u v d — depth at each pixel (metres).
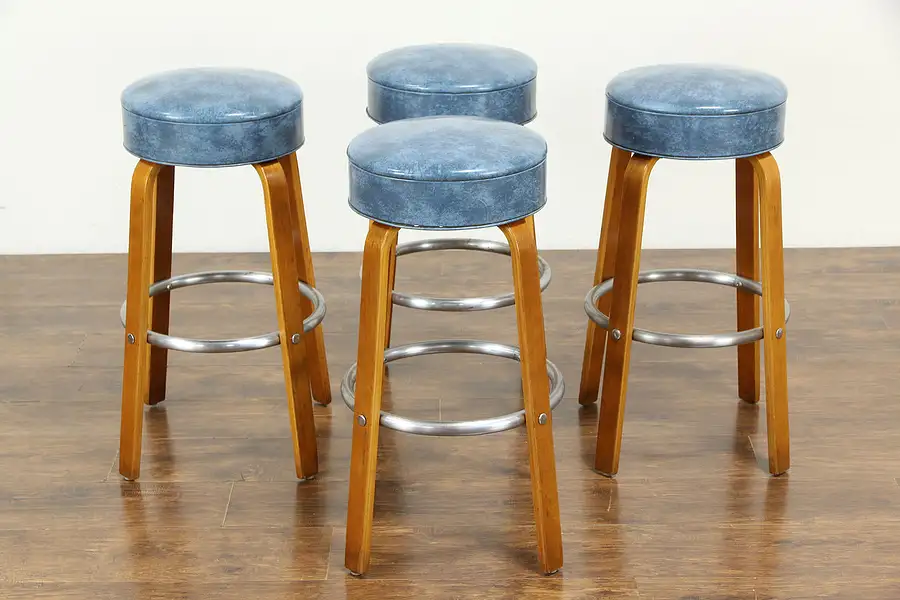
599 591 2.22
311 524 2.43
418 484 2.57
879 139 3.83
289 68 3.76
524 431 2.79
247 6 3.70
